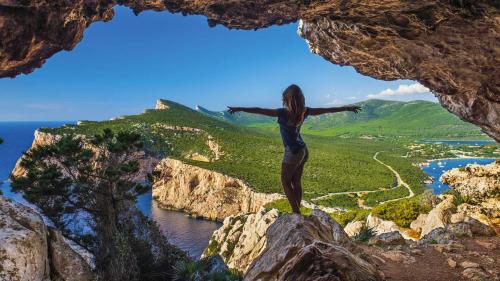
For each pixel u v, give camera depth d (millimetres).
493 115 19922
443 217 20594
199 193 106875
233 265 35594
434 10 13758
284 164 5727
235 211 101188
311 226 6121
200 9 17594
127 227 23422
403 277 8508
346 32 18422
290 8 16906
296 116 5492
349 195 106250
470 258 10305
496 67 16391
